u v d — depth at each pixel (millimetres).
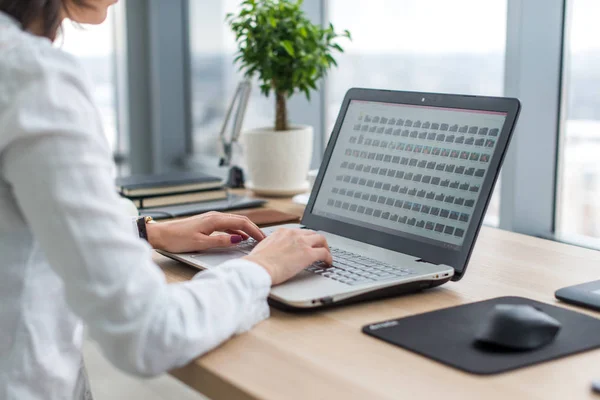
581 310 932
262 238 1171
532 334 772
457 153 1091
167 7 3611
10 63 734
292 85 1849
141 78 3707
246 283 868
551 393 680
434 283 1003
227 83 3393
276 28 1826
